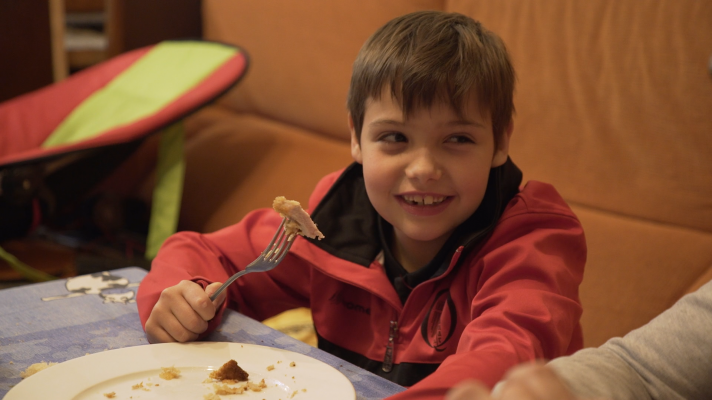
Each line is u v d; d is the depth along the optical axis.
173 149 1.94
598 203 1.51
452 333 0.86
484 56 0.85
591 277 1.40
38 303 0.83
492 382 0.54
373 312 0.94
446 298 0.88
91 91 2.21
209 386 0.60
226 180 2.12
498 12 1.68
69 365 0.61
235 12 2.43
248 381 0.61
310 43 2.16
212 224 2.03
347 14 2.04
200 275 0.86
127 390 0.59
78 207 2.33
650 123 1.44
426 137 0.82
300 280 1.02
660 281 1.33
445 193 0.83
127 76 2.20
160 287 0.79
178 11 2.54
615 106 1.48
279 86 2.27
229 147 2.23
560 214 0.85
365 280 0.91
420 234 0.86
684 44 1.39
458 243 0.88
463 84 0.80
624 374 0.52
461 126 0.81
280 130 2.23
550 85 1.58
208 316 0.72
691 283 1.31
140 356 0.65
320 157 2.04
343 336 0.97
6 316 0.78
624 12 1.48
